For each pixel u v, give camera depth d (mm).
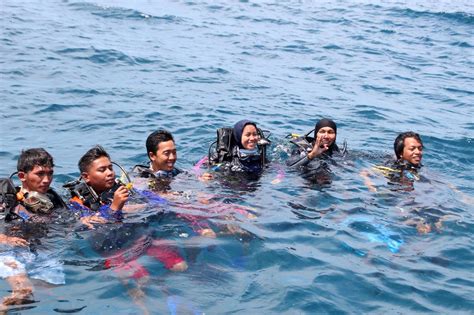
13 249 5238
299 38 19438
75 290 4664
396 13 25000
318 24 22406
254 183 7371
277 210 6465
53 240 5457
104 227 5730
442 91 13758
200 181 7344
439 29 22062
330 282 4945
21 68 13008
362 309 4590
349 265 5266
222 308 4496
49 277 4836
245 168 7852
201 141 9242
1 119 9812
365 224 6168
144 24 19781
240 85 13055
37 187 5859
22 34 16281
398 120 11133
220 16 22828
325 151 8445
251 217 6207
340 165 8164
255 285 4848
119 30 18453
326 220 6242
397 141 8164
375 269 5219
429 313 4594
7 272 4867
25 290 4633
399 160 8188
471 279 5145
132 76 13148
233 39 18562
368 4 27375
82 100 11133
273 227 5988
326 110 11547
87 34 17203
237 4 25875
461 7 26766
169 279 4879
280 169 7945
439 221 6344
